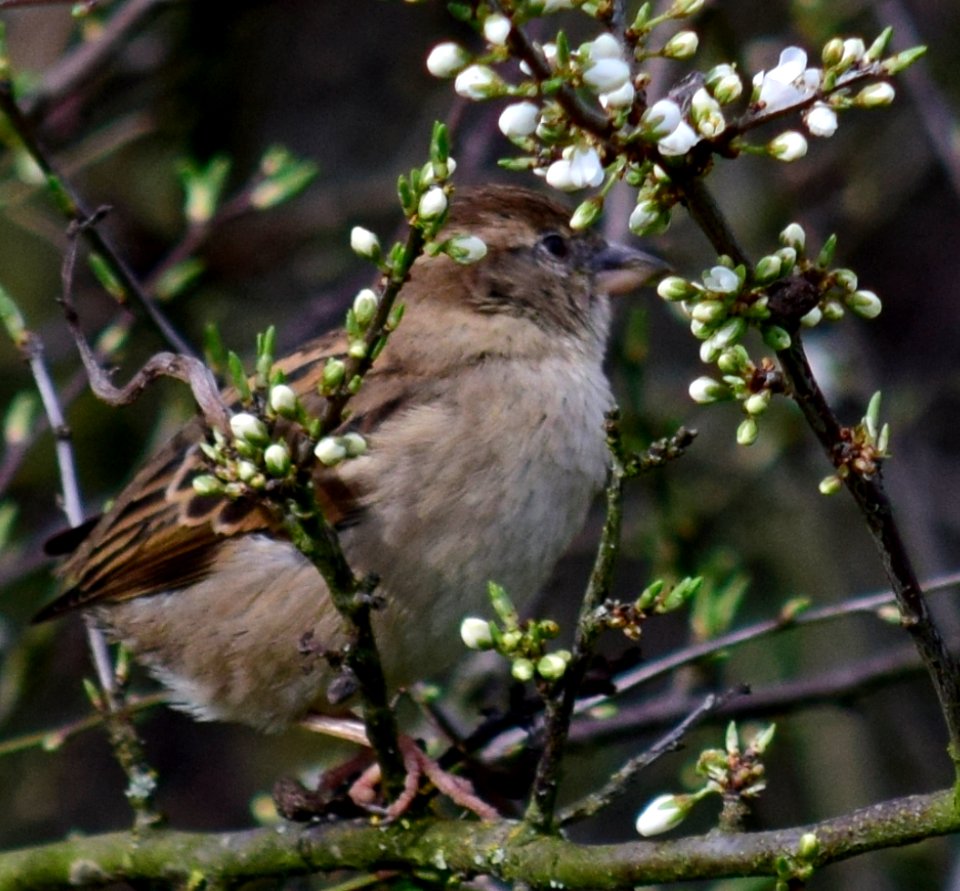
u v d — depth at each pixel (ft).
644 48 15.39
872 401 16.20
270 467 17.26
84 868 25.09
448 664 27.12
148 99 46.47
